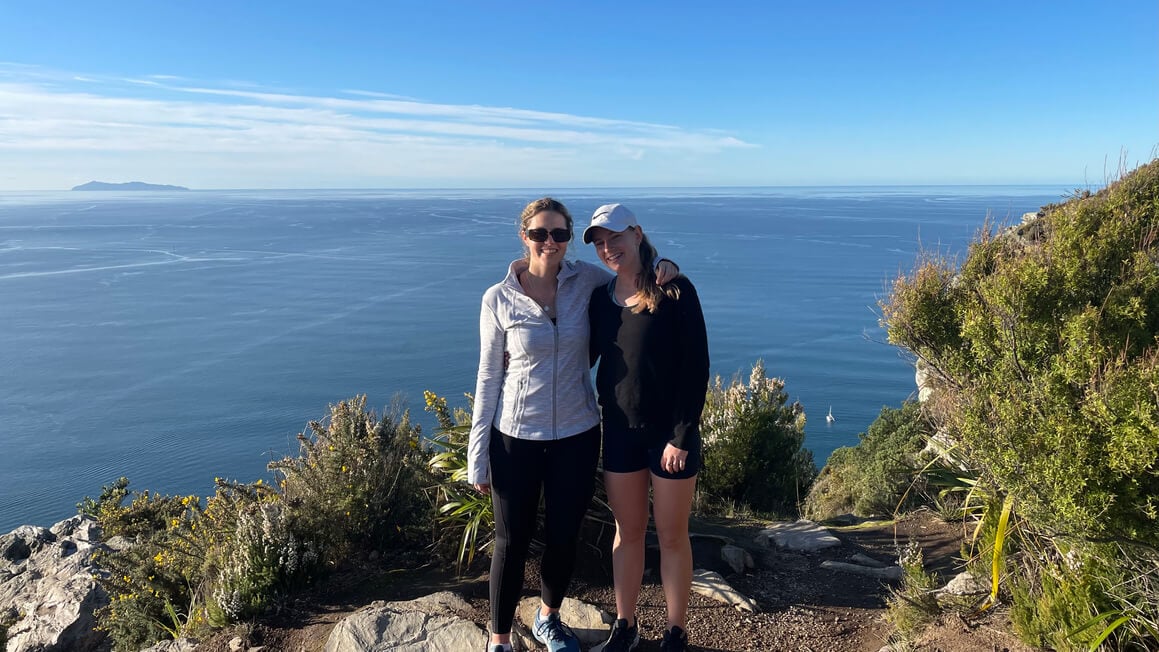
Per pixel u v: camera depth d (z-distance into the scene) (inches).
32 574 264.2
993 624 110.3
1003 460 91.0
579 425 109.8
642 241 105.6
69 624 216.2
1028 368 98.3
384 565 157.3
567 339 108.0
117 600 188.7
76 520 322.3
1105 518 83.3
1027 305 105.6
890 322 126.7
